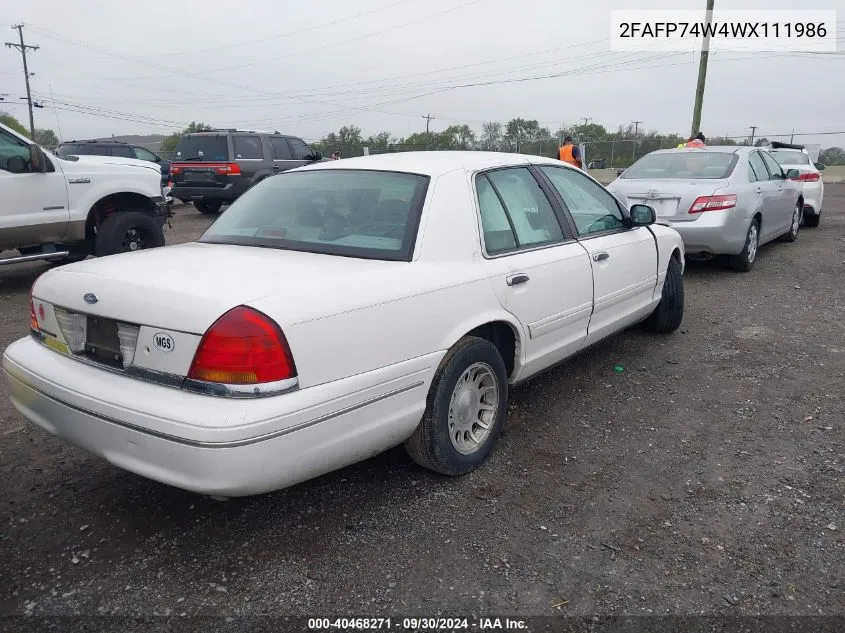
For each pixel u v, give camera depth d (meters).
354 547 2.98
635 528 3.11
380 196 3.50
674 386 4.84
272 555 2.93
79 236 8.09
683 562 2.87
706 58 24.78
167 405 2.54
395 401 3.01
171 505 3.32
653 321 5.90
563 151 16.52
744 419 4.27
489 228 3.66
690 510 3.26
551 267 3.94
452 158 3.84
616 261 4.64
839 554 2.92
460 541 3.02
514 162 4.11
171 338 2.60
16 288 8.33
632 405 4.51
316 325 2.66
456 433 3.48
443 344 3.22
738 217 7.93
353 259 3.18
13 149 7.54
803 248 10.44
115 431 2.68
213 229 3.84
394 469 3.65
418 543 3.00
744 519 3.18
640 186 8.10
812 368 5.15
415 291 3.07
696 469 3.65
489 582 2.75
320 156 17.52
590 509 3.27
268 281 2.77
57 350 3.11
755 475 3.58
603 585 2.73
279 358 2.54
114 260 3.23
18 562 2.88
